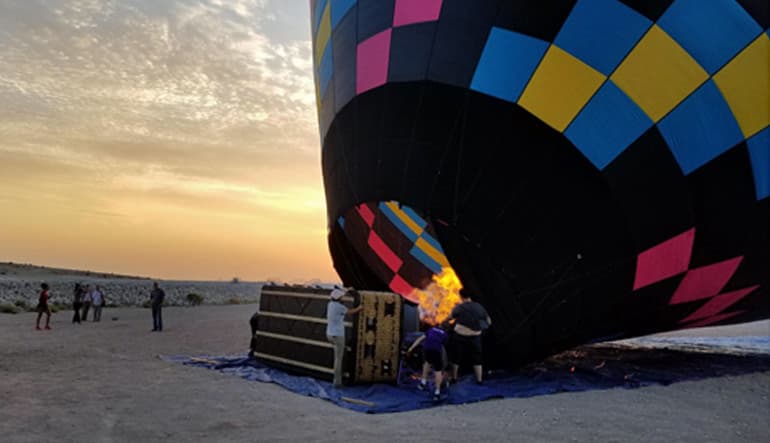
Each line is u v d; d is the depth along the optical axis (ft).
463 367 27.37
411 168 24.93
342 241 34.09
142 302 134.72
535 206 23.41
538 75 22.58
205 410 20.17
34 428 17.47
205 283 382.42
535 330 25.66
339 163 29.07
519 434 17.37
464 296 26.45
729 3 22.40
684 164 22.70
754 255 24.91
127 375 27.43
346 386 25.30
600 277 23.93
